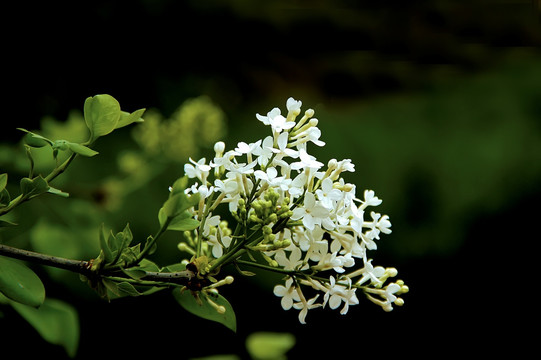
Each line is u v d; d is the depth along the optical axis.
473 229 7.53
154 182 6.89
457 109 8.44
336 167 1.69
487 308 7.50
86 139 3.34
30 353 5.00
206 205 1.70
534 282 7.48
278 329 7.14
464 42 12.37
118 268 1.54
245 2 10.94
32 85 8.66
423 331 7.56
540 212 7.43
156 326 6.78
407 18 12.28
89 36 9.24
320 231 1.70
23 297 1.49
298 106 1.78
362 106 10.27
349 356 7.48
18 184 3.09
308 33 11.84
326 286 1.72
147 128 4.62
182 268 1.76
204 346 6.96
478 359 7.51
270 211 1.61
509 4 12.20
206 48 10.67
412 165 7.75
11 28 8.52
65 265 1.53
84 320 6.35
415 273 7.49
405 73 11.89
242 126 8.80
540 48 12.23
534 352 7.44
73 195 3.75
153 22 9.89
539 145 7.76
